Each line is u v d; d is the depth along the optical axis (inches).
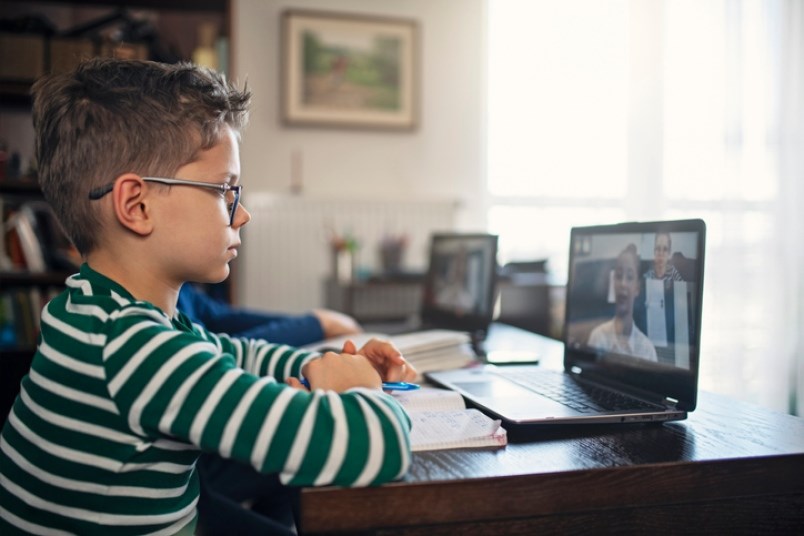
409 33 147.3
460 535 24.2
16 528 26.5
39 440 25.5
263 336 54.6
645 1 143.8
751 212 127.6
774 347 125.4
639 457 26.6
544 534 24.8
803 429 31.2
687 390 32.5
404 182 149.1
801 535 27.1
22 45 94.3
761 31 127.9
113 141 26.1
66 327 25.7
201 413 22.9
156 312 25.9
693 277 32.9
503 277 115.5
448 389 39.2
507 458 26.6
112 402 24.2
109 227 26.7
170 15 118.7
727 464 26.3
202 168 27.1
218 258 27.8
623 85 150.3
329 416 23.7
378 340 37.6
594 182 151.3
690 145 136.6
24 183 95.7
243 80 33.1
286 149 143.1
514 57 151.5
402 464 23.6
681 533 26.0
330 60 143.9
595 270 41.7
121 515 25.0
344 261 133.1
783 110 126.3
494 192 150.9
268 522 40.6
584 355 42.0
